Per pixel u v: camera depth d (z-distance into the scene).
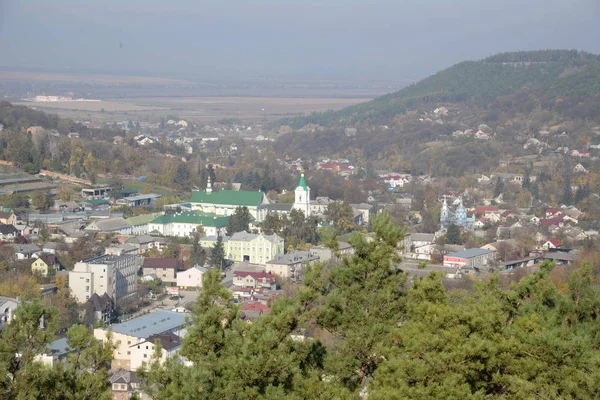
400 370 81.50
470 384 83.00
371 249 98.31
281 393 81.44
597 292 104.88
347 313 94.94
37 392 81.75
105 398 85.44
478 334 85.31
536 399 81.19
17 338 84.69
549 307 104.44
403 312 95.94
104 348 89.50
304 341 91.94
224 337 87.06
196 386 79.62
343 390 85.88
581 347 83.81
